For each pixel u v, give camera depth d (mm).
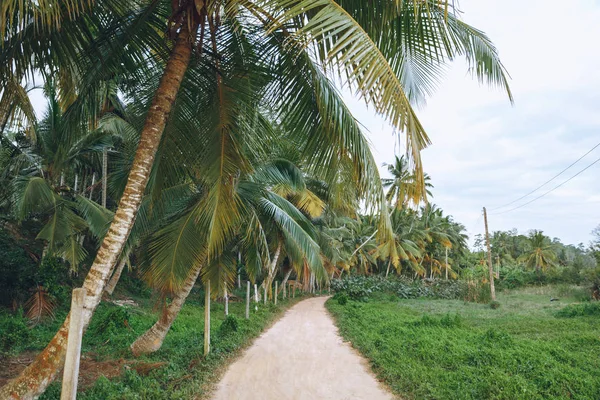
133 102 6102
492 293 22906
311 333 11883
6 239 12727
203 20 4648
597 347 9102
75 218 12047
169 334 9992
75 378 3346
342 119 4660
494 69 5480
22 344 7543
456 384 5930
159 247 6844
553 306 19672
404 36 4695
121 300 15609
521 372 6648
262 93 5395
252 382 6520
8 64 4531
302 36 3176
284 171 9258
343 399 5738
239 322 12039
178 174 6207
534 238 47031
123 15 4926
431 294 29469
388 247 4535
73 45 4812
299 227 9570
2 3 3250
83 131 6121
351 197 5391
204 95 5477
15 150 12711
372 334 10523
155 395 5211
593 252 26062
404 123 3469
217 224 4902
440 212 44969
